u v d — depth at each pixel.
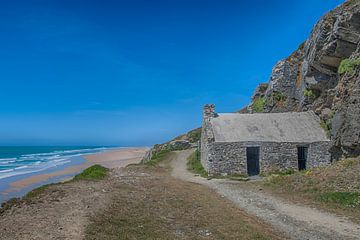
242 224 15.30
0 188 43.91
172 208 17.73
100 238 11.70
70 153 164.25
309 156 33.75
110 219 14.15
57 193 19.89
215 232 13.91
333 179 22.41
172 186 26.14
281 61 51.66
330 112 35.66
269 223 16.33
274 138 34.12
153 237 12.67
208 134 34.59
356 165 24.05
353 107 29.77
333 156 33.38
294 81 49.47
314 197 20.67
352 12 34.88
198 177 33.44
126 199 18.92
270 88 51.97
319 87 40.44
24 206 16.30
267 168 33.22
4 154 164.38
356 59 32.31
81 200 17.58
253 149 35.94
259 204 20.31
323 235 14.34
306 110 41.62
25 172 65.12
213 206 19.09
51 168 74.25
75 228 12.33
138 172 37.25
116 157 115.19
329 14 39.72
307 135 34.75
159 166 45.41
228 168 33.28
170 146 69.94
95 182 26.42
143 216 15.46
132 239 12.18
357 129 28.80
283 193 22.92
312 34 42.56
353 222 15.99
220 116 38.53
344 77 33.00
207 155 35.09
